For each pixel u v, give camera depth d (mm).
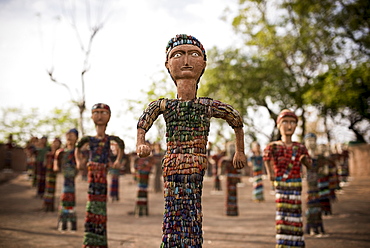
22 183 17766
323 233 7328
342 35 19312
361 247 6223
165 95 13180
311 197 7453
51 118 27531
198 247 3234
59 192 14930
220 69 23219
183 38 3664
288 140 5633
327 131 26359
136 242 6898
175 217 3287
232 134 27188
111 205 12484
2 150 23062
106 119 5934
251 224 8828
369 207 10914
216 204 12969
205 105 3535
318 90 18781
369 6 17766
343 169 18734
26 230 7766
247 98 23250
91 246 5410
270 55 22688
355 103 18547
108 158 5832
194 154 3396
